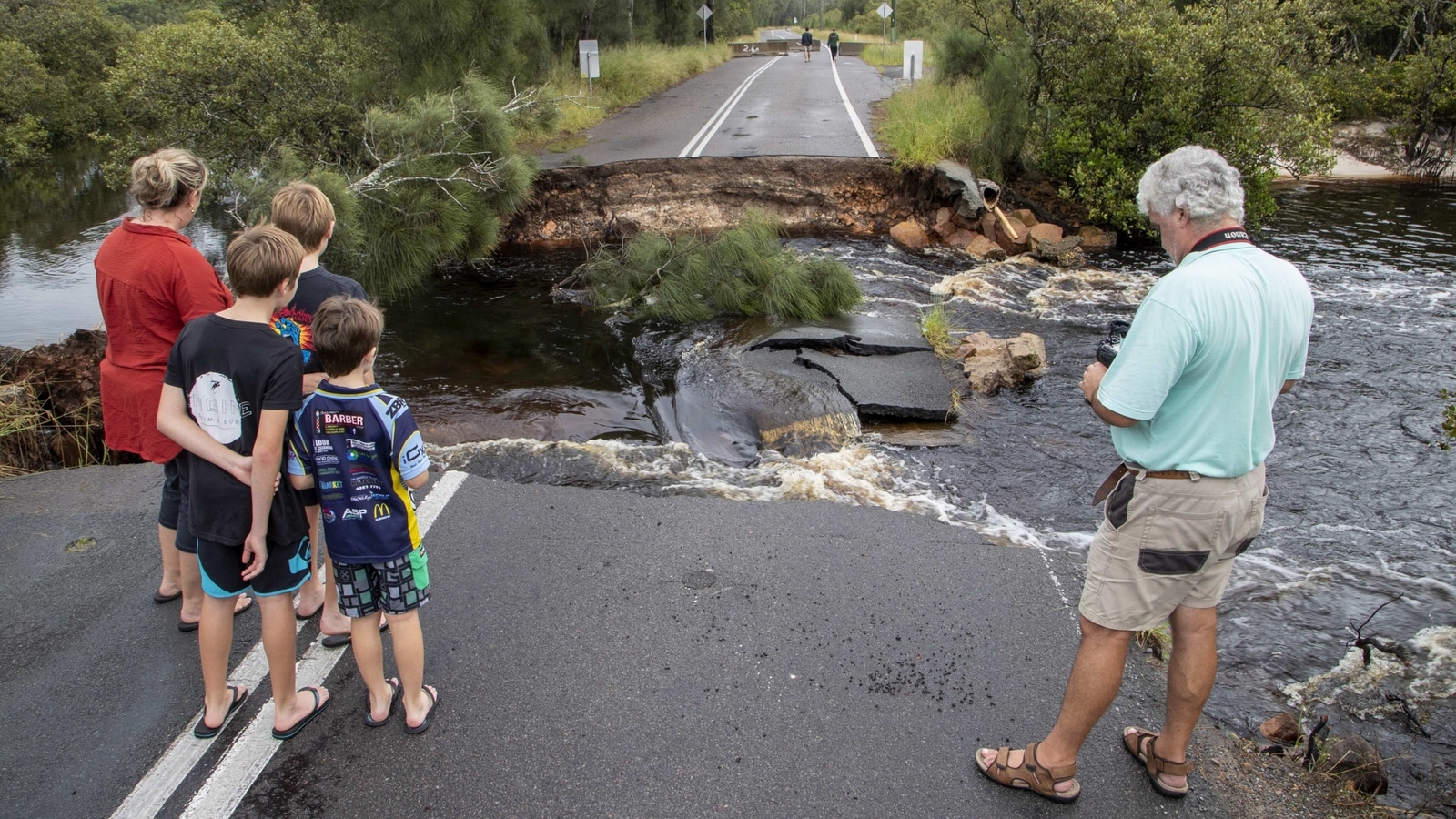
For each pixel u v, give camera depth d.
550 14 21.34
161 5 35.44
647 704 3.37
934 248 12.32
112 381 3.49
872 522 4.84
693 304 9.02
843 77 27.73
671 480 5.57
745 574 4.27
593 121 17.91
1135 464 2.62
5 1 25.44
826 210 13.39
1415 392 7.54
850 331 8.34
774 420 6.50
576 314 9.34
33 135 22.05
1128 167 12.73
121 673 3.57
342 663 3.63
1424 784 3.42
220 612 3.13
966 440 6.50
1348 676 4.13
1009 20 14.85
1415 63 21.36
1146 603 2.64
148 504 4.95
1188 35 12.19
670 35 34.56
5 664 3.61
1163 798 2.97
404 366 7.83
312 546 3.80
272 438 2.89
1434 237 13.47
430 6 12.04
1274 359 2.51
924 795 2.96
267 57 10.18
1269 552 5.25
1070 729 2.81
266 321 3.01
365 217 9.01
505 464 5.70
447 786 2.99
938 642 3.76
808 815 2.87
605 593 4.10
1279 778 3.14
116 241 3.45
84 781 3.03
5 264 13.13
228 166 9.97
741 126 17.17
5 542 4.54
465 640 3.75
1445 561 5.14
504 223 12.36
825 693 3.44
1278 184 18.73
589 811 2.89
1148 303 2.51
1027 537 5.10
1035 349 7.80
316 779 3.03
